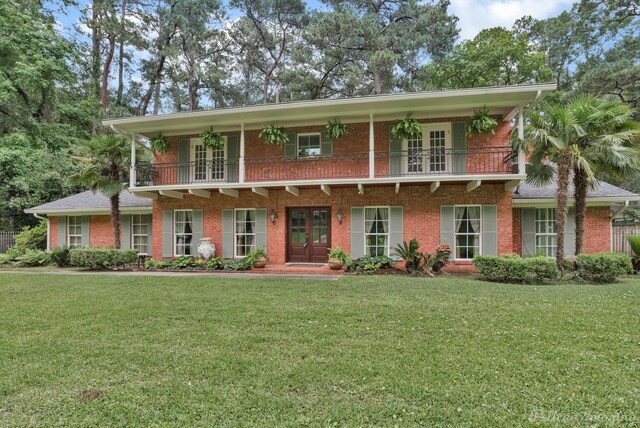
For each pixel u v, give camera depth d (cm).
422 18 2269
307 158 1241
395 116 1163
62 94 2297
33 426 268
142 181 1347
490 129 1095
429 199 1147
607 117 921
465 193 1123
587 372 351
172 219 1336
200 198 1319
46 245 1702
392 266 1113
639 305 617
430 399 302
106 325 524
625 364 369
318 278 966
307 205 1234
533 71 2056
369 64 2236
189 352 414
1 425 269
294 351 414
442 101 1048
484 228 1105
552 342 435
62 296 737
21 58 1847
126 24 2620
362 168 1201
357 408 288
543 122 952
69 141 2153
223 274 1077
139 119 1212
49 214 1569
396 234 1162
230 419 275
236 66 3130
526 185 1266
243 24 2781
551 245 1198
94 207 1500
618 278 979
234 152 1325
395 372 354
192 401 302
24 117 1978
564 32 2395
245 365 375
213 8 2850
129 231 1495
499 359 384
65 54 2083
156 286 845
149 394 315
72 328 510
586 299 665
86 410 289
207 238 1253
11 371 364
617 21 2219
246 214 1291
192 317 562
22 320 554
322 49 2373
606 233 1159
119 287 838
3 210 1841
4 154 1734
